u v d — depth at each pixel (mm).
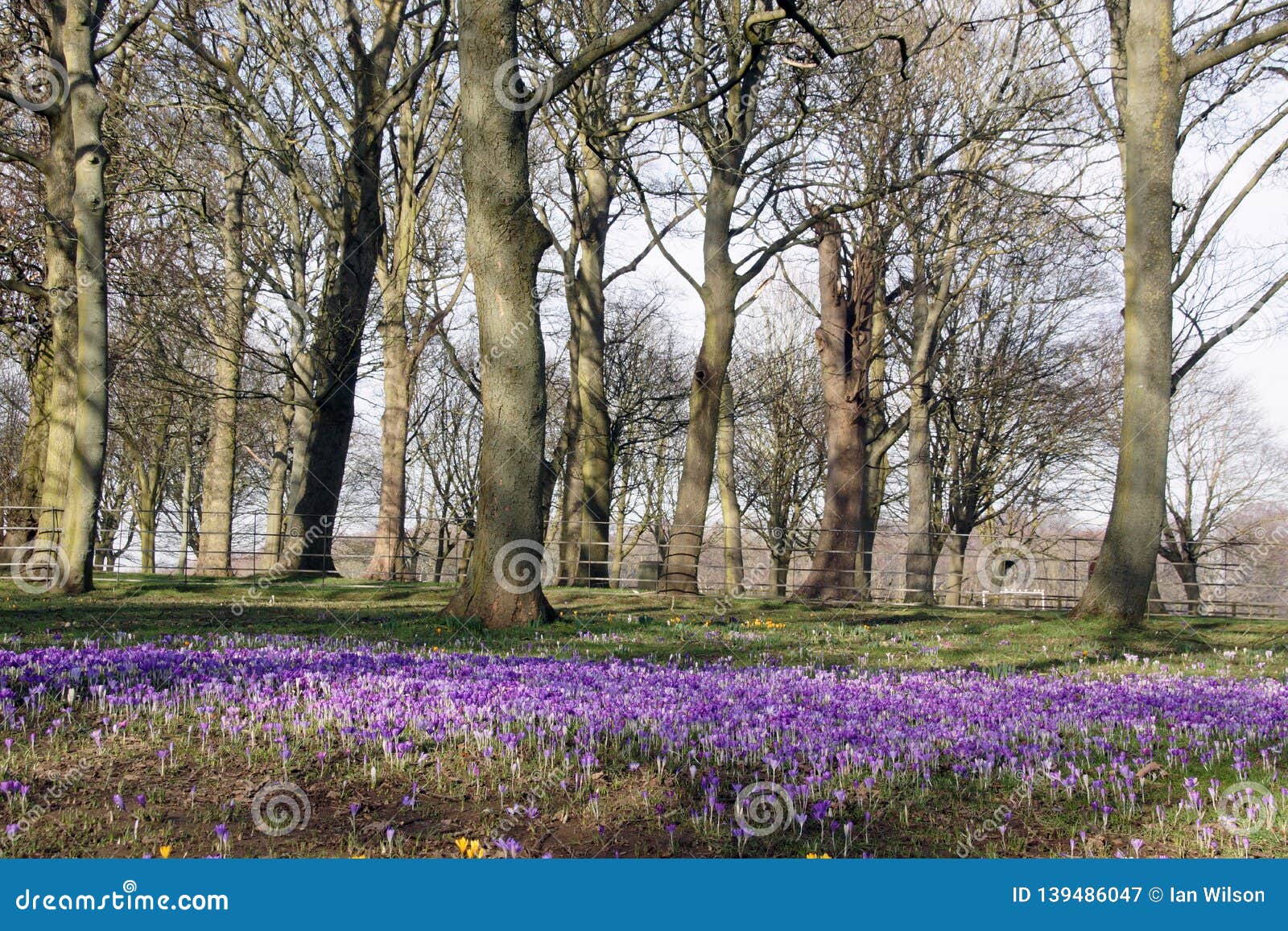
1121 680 10367
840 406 25625
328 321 23141
